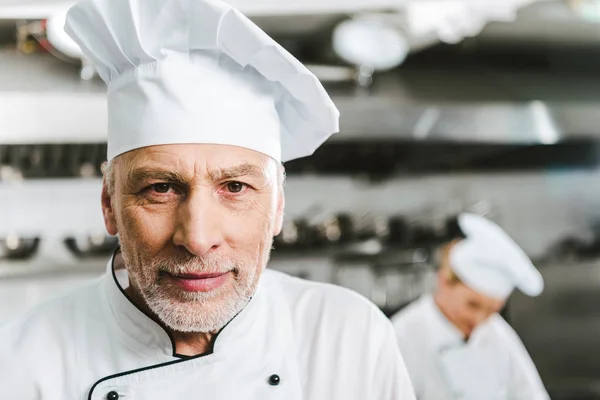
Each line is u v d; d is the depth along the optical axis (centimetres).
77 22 90
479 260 262
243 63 91
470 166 324
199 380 94
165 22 87
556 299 329
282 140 111
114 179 92
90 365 95
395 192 316
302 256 288
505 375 278
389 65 259
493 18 252
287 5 220
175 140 86
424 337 270
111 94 94
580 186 332
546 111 279
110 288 97
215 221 85
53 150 259
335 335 106
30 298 267
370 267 296
